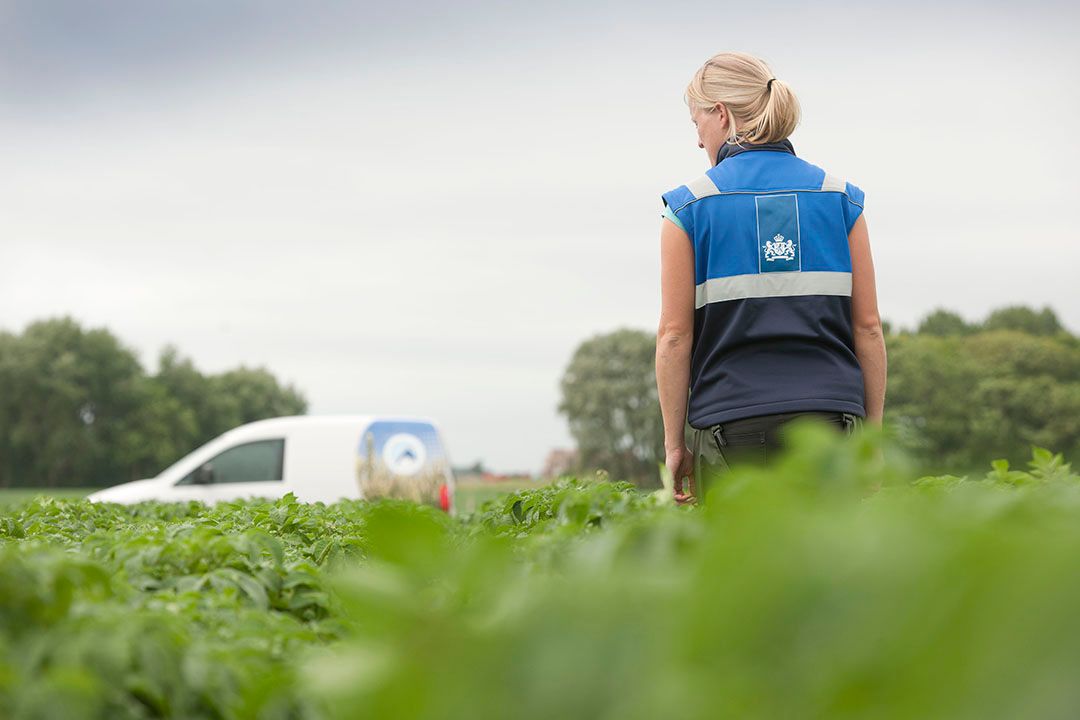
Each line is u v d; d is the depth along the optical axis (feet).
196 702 7.30
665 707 3.00
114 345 573.74
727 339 21.40
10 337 558.97
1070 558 2.36
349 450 92.63
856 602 2.81
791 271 21.30
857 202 22.30
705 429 21.62
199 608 12.03
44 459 542.57
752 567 2.92
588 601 3.66
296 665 9.37
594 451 510.58
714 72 22.94
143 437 570.46
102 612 8.70
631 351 513.04
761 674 2.93
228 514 26.68
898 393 494.18
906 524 3.02
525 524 20.31
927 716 2.53
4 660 6.96
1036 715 2.26
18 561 8.55
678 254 21.91
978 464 483.10
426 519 4.09
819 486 4.87
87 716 6.06
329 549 19.51
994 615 2.42
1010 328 593.42
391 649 3.75
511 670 3.55
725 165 22.11
